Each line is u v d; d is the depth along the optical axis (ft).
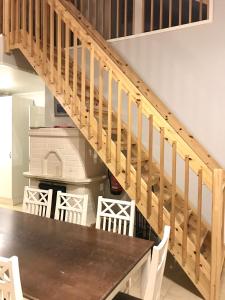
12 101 17.71
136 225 12.10
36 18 11.49
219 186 7.55
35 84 18.42
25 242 5.87
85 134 10.18
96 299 3.89
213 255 7.79
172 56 12.26
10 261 3.47
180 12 12.24
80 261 5.05
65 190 12.85
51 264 4.91
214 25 11.33
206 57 11.55
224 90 11.27
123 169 9.46
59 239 6.05
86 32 10.18
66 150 12.90
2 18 13.26
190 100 11.96
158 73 12.61
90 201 12.86
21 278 4.41
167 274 9.85
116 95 13.29
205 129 11.71
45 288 4.14
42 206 8.61
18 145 18.29
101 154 9.83
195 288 8.89
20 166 18.52
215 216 7.68
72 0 14.62
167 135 8.29
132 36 13.14
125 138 12.26
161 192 8.55
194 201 11.69
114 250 5.53
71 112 10.51
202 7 12.51
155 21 14.33
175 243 8.53
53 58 11.09
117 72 9.18
